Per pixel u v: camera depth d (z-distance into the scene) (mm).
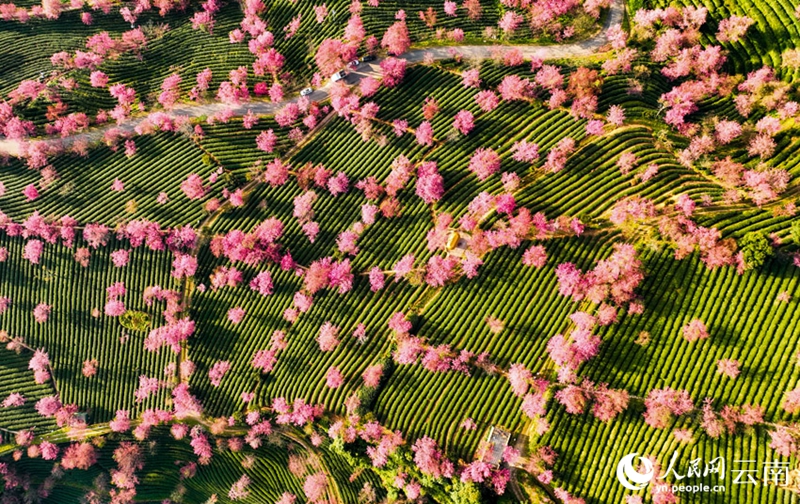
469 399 53562
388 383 55688
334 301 58344
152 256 62031
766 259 48125
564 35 57625
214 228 61188
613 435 50000
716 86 53250
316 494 57000
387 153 58875
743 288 48750
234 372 60031
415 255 56938
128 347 62250
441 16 61156
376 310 57406
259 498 61375
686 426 48688
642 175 52844
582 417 50812
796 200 49000
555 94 55188
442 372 54594
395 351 55969
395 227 57938
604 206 53562
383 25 61219
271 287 59688
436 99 58906
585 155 54719
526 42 58719
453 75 59031
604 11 57844
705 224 50375
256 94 62344
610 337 51406
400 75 59156
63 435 62625
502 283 54594
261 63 61594
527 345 53188
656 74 55719
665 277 50781
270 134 60531
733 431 47469
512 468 51656
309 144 60781
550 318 53156
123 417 61469
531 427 51938
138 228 60875
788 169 50406
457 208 56594
